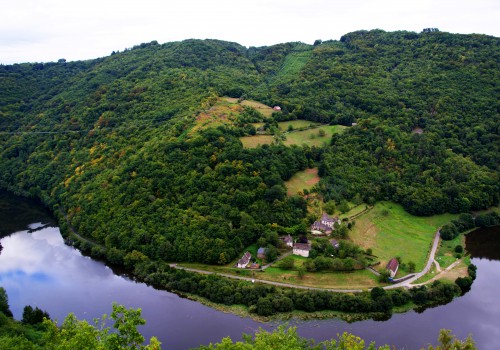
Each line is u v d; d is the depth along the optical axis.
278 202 144.50
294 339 67.12
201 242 135.00
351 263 125.94
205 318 111.50
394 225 156.88
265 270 128.38
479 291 124.06
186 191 149.88
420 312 113.38
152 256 138.75
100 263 145.62
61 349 52.66
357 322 108.88
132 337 55.38
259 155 159.25
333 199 157.12
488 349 97.94
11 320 97.12
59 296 124.81
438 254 143.00
